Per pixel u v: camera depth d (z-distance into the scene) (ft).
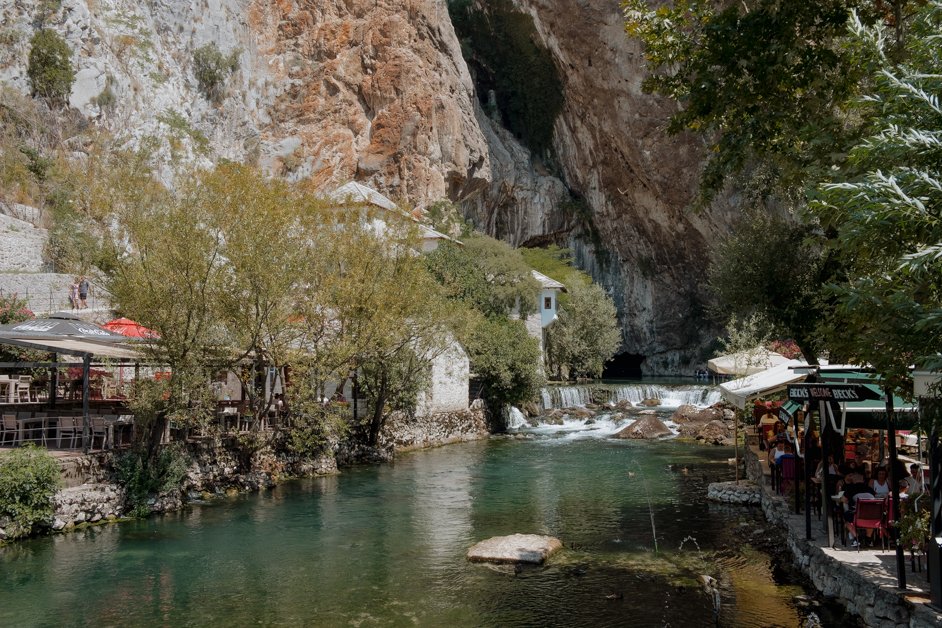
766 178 80.59
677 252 225.56
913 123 24.64
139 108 153.79
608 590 38.29
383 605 36.47
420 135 188.03
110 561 43.65
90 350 53.62
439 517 56.39
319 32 193.57
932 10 24.61
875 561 33.65
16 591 38.09
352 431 86.02
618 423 124.88
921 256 21.18
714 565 42.27
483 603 36.65
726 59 43.73
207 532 51.13
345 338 73.56
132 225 57.93
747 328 78.07
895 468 29.81
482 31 229.86
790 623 32.37
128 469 54.54
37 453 48.78
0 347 72.69
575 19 205.16
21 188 120.67
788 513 46.68
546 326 159.94
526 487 69.36
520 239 229.45
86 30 147.43
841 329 31.24
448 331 92.02
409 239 80.23
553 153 240.73
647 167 211.61
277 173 183.21
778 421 68.54
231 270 64.13
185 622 34.01
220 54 178.70
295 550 46.73
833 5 43.57
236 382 90.84
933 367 21.97
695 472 77.66
